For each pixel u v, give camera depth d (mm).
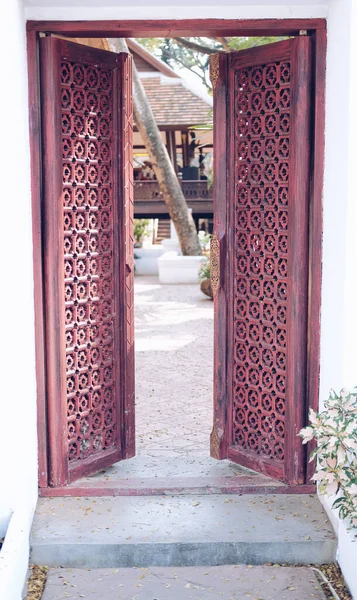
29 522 3203
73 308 3641
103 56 3682
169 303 11438
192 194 18328
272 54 3539
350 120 3057
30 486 3291
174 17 3463
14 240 2975
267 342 3734
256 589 3008
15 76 3008
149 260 17219
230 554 3184
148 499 3570
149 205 18109
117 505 3502
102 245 3803
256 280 3764
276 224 3615
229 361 3947
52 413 3555
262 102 3635
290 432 3588
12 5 2961
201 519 3357
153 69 18438
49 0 3271
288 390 3588
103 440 3879
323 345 3482
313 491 3615
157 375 6453
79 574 3125
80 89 3596
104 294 3840
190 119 17750
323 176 3457
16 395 3010
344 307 3113
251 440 3893
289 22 3428
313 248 3500
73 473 3680
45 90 3416
